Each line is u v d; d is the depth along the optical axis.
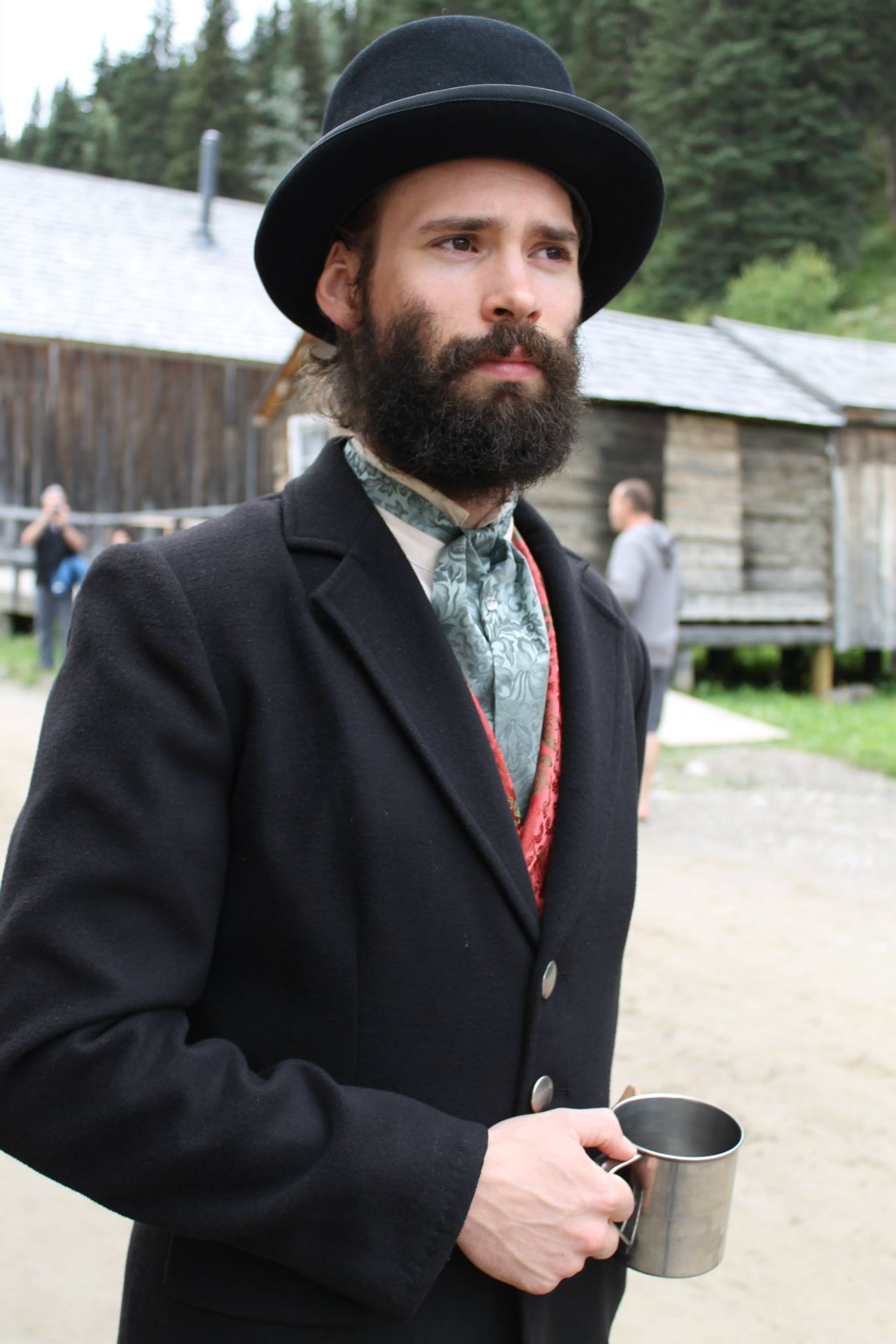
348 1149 0.96
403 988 1.05
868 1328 2.51
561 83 1.20
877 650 13.91
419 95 1.07
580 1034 1.18
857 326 37.06
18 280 17.30
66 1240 2.74
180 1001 1.01
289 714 1.07
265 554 1.13
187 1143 0.94
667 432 11.75
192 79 59.88
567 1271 1.01
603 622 1.38
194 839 1.02
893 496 13.08
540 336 1.12
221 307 18.45
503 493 1.19
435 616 1.16
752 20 46.12
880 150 48.16
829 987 4.30
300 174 1.15
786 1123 3.31
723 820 6.84
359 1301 1.00
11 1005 0.97
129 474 17.16
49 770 1.03
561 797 1.20
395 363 1.13
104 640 1.05
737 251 42.88
